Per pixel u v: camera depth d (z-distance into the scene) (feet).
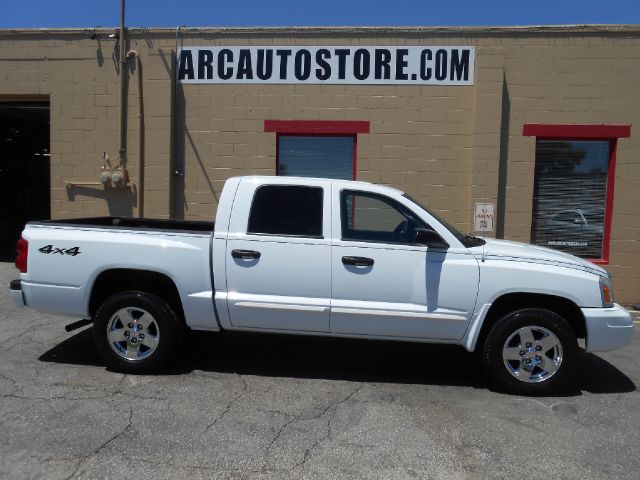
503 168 30.63
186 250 16.78
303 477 11.46
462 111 30.63
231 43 31.50
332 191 16.92
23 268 17.47
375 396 16.06
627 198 30.27
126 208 32.45
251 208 16.87
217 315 16.89
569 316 16.98
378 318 16.34
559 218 31.17
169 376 17.26
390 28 30.55
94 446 12.54
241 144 31.78
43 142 54.03
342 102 31.14
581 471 11.94
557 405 15.67
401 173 31.07
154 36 31.91
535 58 30.17
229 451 12.48
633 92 29.89
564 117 30.25
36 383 16.38
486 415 14.84
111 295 17.67
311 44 31.09
